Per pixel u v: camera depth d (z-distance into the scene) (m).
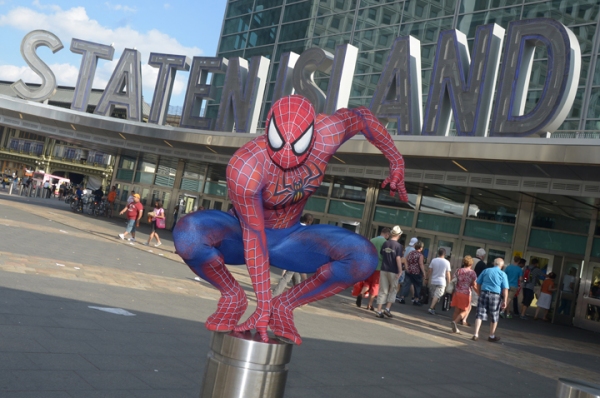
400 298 17.09
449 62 17.38
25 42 29.66
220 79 33.72
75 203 35.97
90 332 5.92
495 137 15.31
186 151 29.20
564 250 19.47
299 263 2.03
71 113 28.98
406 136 17.20
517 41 15.84
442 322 13.70
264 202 1.92
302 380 5.68
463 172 18.11
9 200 32.84
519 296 19.91
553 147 14.23
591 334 17.20
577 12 19.95
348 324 10.35
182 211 34.06
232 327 1.93
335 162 21.91
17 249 11.55
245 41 33.28
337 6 28.58
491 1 22.45
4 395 3.78
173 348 5.93
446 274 15.35
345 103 19.97
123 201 36.22
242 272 16.41
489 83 16.73
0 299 6.63
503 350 10.64
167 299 9.19
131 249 17.14
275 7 31.97
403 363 7.55
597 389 2.02
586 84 19.30
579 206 18.36
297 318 9.81
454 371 7.65
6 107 29.86
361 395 5.54
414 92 18.19
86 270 10.56
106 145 31.69
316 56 20.59
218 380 1.82
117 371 4.78
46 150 74.38
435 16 24.31
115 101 28.38
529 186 16.69
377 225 24.16
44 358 4.75
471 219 21.77
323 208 25.86
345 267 1.96
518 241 20.41
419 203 23.17
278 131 1.82
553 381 8.13
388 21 26.11
